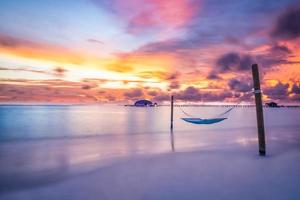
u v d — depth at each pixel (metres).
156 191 5.36
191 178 6.29
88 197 5.20
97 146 13.12
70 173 7.30
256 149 11.02
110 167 7.80
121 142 14.68
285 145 11.96
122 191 5.47
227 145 12.61
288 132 18.98
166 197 5.00
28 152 11.41
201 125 32.00
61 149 12.26
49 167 8.21
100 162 8.73
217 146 12.28
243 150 10.74
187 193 5.18
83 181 6.38
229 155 9.45
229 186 5.59
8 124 34.97
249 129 24.28
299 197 4.89
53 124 35.25
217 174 6.64
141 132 21.83
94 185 5.98
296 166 7.50
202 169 7.23
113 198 5.07
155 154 10.05
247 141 14.41
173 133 20.48
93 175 6.94
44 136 19.22
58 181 6.46
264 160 8.39
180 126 30.30
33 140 16.44
